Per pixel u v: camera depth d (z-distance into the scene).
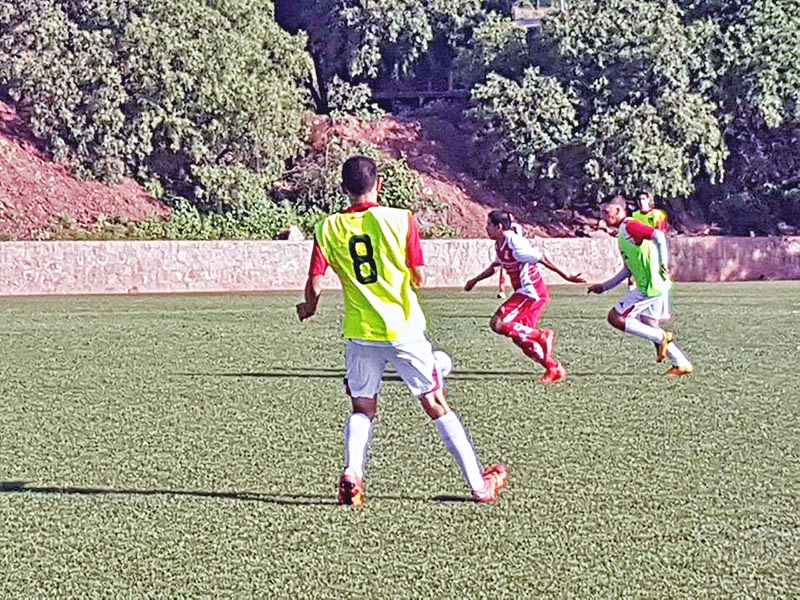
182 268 32.50
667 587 4.60
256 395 10.37
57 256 31.22
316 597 4.50
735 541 5.28
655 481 6.57
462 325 19.33
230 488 6.46
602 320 20.28
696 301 25.77
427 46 45.78
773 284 35.53
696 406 9.56
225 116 37.03
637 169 39.22
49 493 6.36
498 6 50.38
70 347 15.09
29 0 35.56
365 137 43.00
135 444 7.88
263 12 39.31
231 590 4.60
